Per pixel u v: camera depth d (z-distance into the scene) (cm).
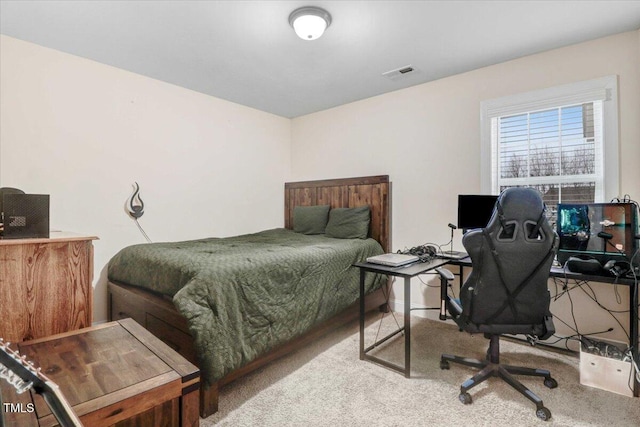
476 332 181
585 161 245
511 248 166
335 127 400
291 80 313
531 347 250
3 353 58
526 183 271
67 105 258
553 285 250
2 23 213
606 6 196
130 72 293
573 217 215
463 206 267
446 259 260
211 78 308
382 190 344
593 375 193
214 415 167
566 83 247
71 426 59
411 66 282
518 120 275
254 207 407
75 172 263
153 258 222
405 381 201
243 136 393
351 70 290
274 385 196
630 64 224
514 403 178
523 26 219
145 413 102
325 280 248
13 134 234
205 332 162
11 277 135
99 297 277
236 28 219
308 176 432
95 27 218
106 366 115
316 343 260
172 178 325
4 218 137
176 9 198
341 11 200
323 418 166
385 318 319
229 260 201
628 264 189
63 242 148
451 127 306
